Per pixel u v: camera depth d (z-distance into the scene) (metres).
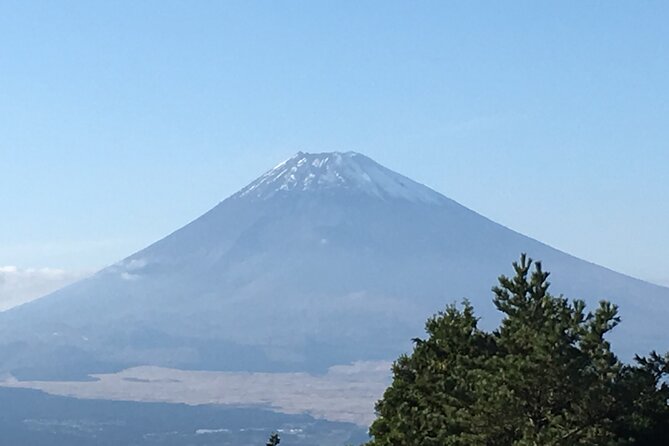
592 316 37.03
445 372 41.38
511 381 35.28
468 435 35.91
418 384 41.72
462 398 37.62
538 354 34.75
